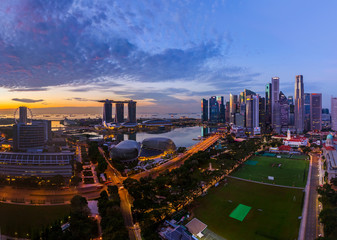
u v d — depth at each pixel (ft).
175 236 546.67
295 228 598.75
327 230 535.19
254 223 625.41
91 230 564.30
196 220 637.71
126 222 635.25
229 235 568.82
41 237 522.88
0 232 545.85
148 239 512.63
